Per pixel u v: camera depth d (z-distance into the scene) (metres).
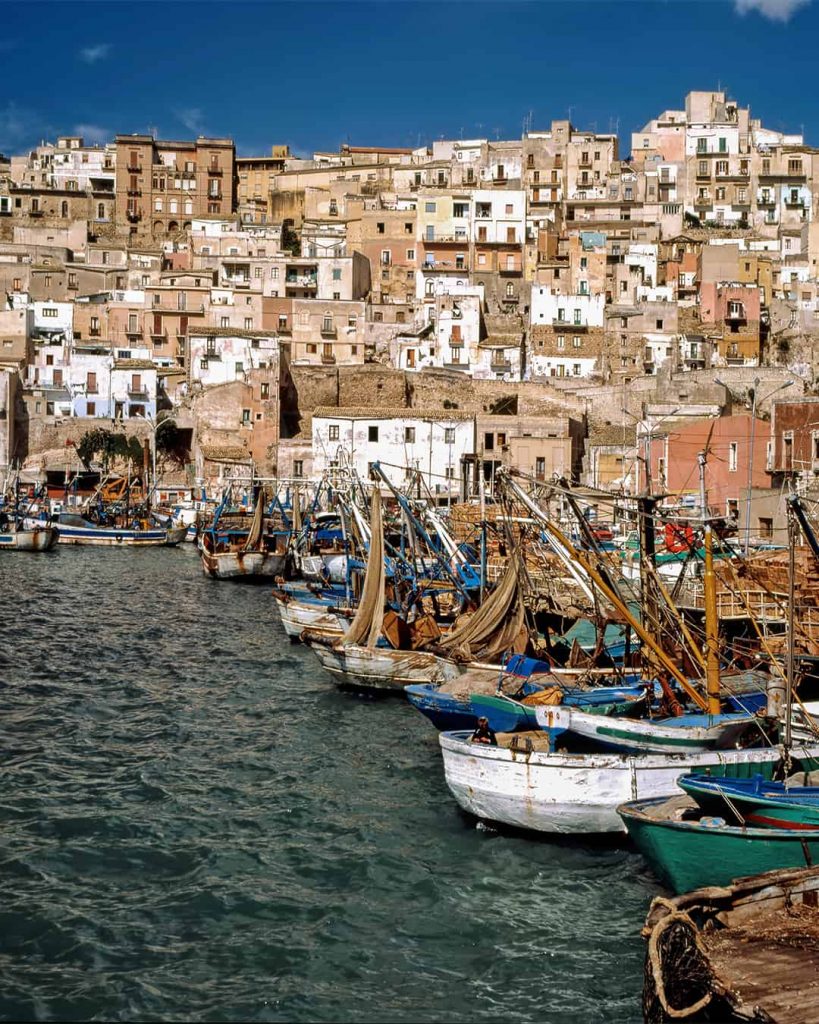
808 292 149.75
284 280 153.38
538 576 52.59
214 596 72.88
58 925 22.08
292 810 28.86
